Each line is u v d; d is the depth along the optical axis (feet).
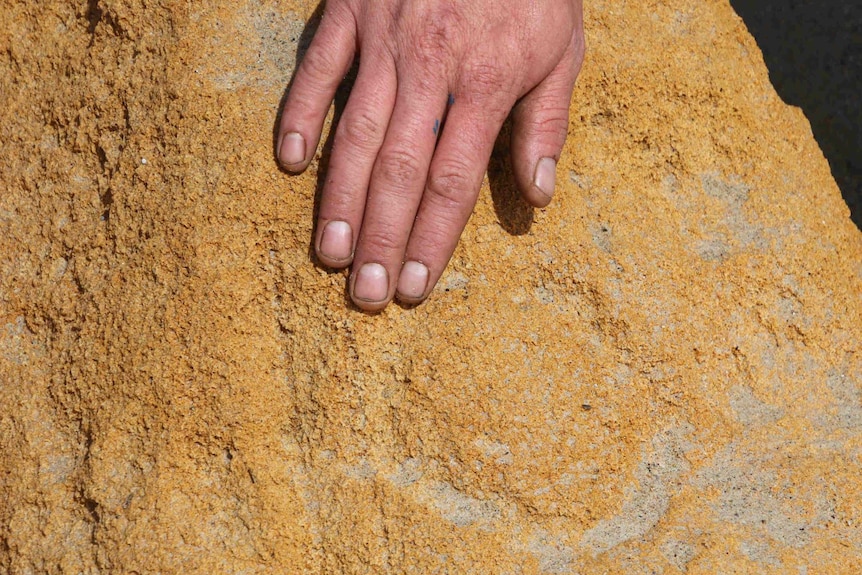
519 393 2.38
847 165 3.59
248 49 2.45
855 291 2.60
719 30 2.66
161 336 2.34
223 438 2.33
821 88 3.76
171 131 2.40
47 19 2.58
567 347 2.42
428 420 2.36
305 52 2.46
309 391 2.35
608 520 2.37
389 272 2.32
